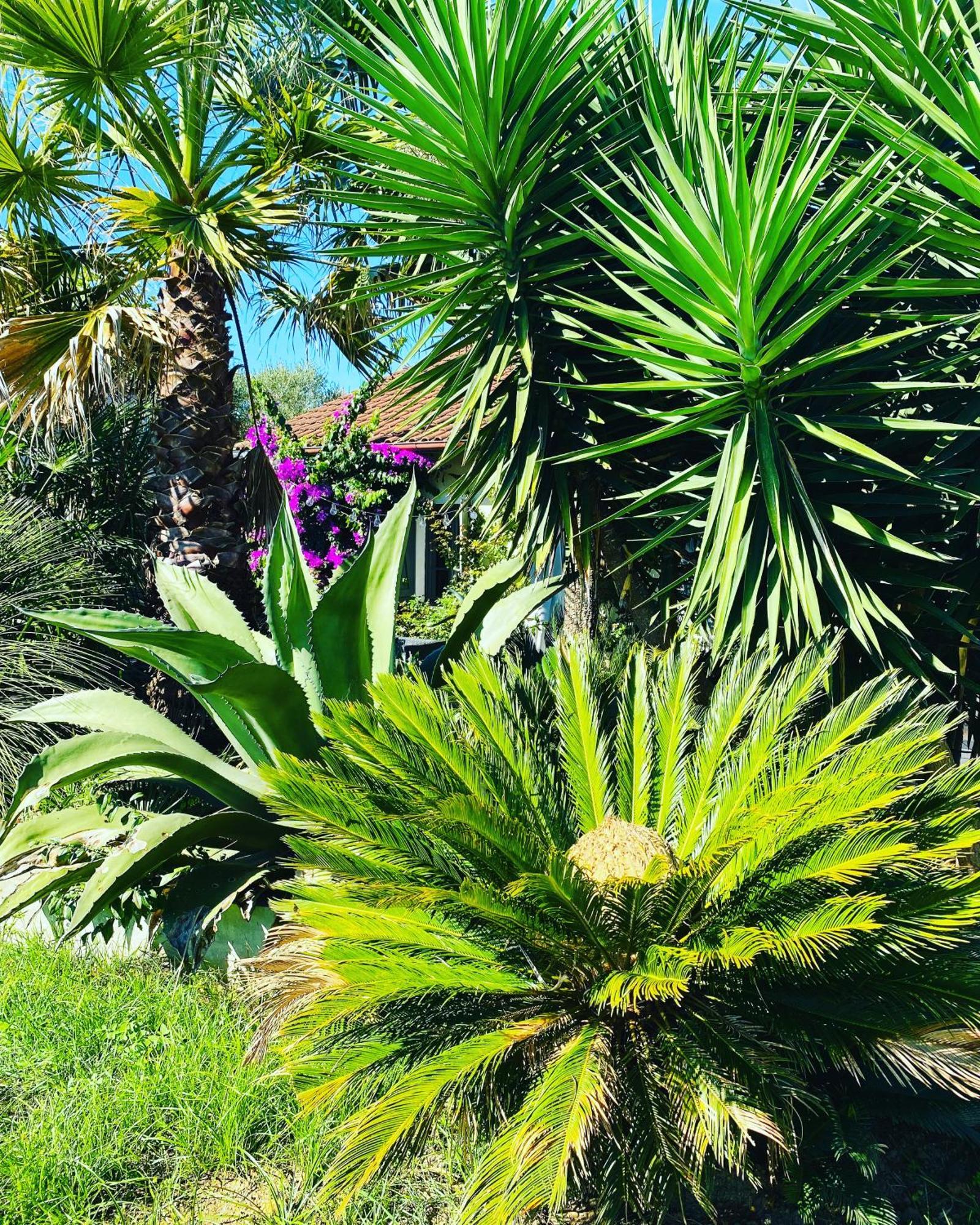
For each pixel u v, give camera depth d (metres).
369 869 3.01
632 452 5.00
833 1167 2.63
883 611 4.05
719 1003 2.76
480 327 5.06
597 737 3.54
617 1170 2.41
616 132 5.00
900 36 4.05
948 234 3.99
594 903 2.55
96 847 4.25
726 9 5.00
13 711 5.41
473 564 10.31
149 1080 3.17
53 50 5.46
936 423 3.90
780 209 3.64
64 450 7.54
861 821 2.70
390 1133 2.32
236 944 4.02
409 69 4.79
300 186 6.53
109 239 6.39
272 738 4.09
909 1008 2.58
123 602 7.21
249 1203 2.73
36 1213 2.62
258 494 7.69
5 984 3.97
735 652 4.08
